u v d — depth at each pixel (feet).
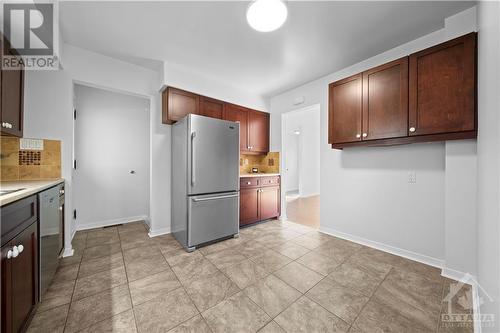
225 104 10.31
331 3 5.21
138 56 7.87
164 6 5.33
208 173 8.00
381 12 5.54
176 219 8.66
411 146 6.85
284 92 11.69
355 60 8.16
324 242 8.32
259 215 10.86
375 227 7.75
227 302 4.70
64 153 6.97
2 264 2.89
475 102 4.90
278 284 5.41
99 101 10.34
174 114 8.57
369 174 7.93
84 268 6.17
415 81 5.82
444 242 6.17
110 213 10.62
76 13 5.57
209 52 7.58
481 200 3.94
